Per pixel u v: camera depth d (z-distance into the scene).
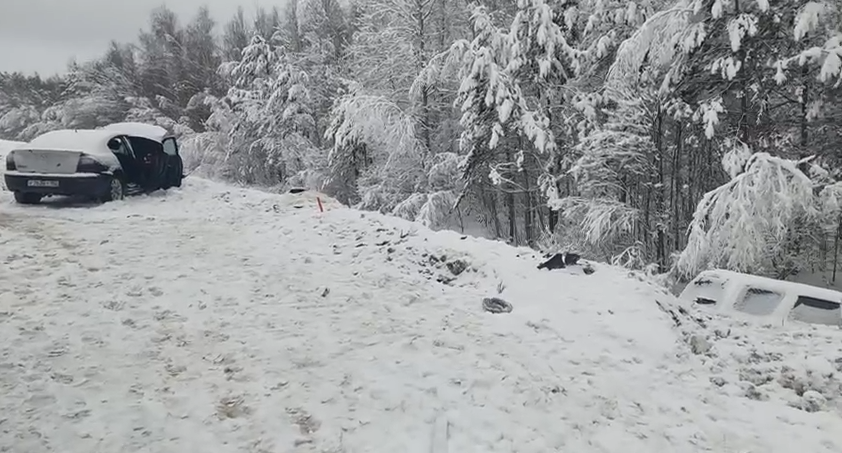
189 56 43.38
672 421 4.74
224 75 35.06
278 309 6.44
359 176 25.34
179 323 5.94
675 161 18.31
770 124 16.09
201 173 32.12
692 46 15.38
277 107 28.25
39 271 7.28
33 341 5.33
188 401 4.45
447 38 24.69
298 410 4.40
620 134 17.28
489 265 8.04
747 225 13.10
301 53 30.12
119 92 41.34
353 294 6.98
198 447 3.89
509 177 22.72
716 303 8.46
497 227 24.12
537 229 22.98
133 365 5.00
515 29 19.69
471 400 4.68
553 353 5.72
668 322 6.64
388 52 24.19
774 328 7.48
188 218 10.89
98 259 7.92
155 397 4.48
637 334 6.24
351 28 30.64
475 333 6.01
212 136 32.75
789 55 15.18
